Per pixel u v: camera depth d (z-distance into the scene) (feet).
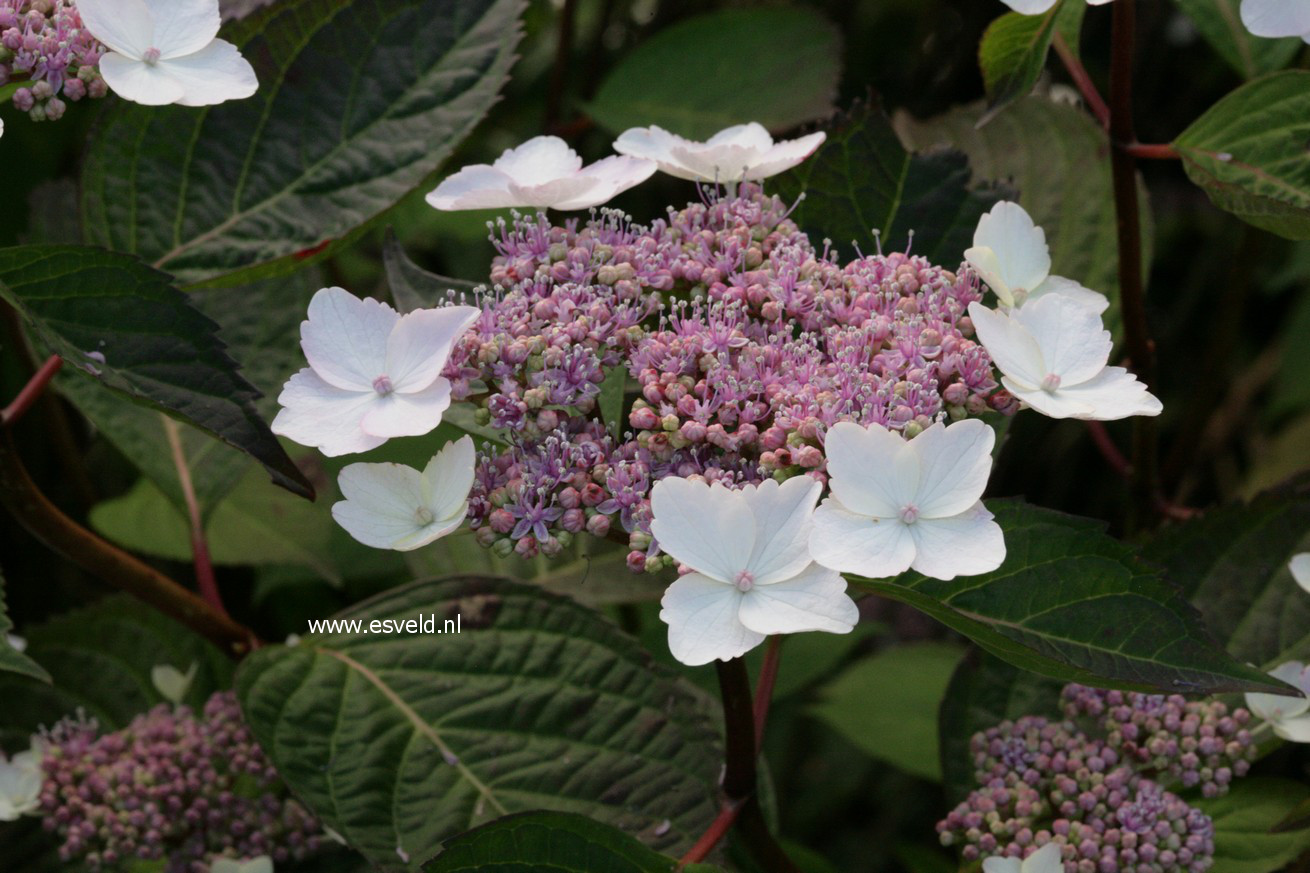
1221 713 3.04
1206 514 3.12
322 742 3.03
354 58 3.10
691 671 3.36
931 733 3.45
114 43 2.89
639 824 2.99
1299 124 2.99
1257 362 3.79
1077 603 2.81
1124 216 3.11
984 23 3.74
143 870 3.19
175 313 2.86
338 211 3.09
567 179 2.92
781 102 3.61
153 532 3.43
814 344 2.87
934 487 2.77
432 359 2.81
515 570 3.28
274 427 2.82
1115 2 3.04
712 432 2.82
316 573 3.49
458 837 2.84
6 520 3.60
